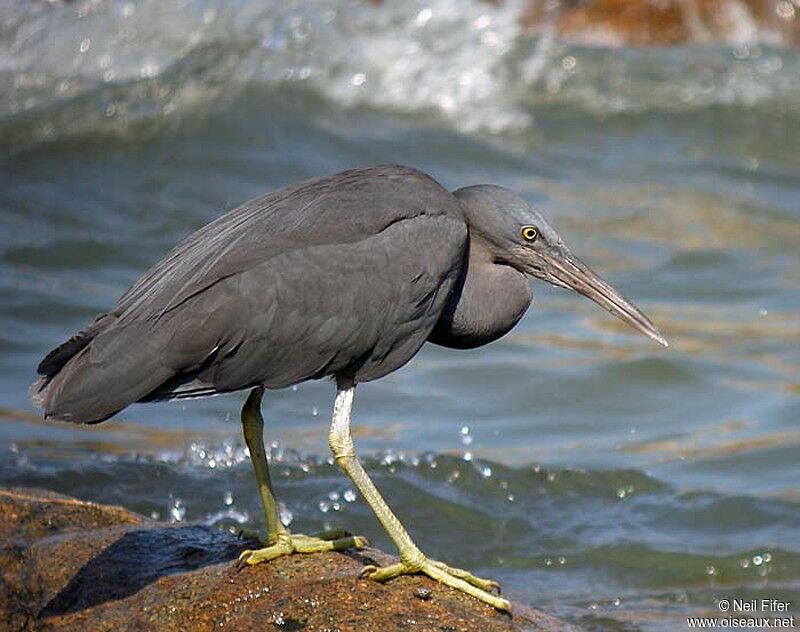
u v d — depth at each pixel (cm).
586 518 1234
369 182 868
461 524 1211
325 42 2275
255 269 818
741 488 1292
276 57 2236
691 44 2520
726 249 1902
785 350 1628
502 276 932
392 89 2266
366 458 1301
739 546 1181
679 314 1727
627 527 1217
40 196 1902
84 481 1235
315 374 841
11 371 1470
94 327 814
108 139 2056
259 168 2023
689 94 2356
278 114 2161
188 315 802
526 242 927
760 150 2227
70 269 1727
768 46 2512
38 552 874
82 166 1989
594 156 2172
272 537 845
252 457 857
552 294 1834
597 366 1577
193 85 2175
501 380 1544
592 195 2036
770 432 1420
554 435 1412
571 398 1503
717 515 1241
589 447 1384
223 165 2020
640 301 1748
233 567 823
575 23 2488
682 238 1928
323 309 826
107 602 821
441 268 854
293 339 823
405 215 853
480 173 2083
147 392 793
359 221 841
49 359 810
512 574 1136
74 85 2148
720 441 1405
